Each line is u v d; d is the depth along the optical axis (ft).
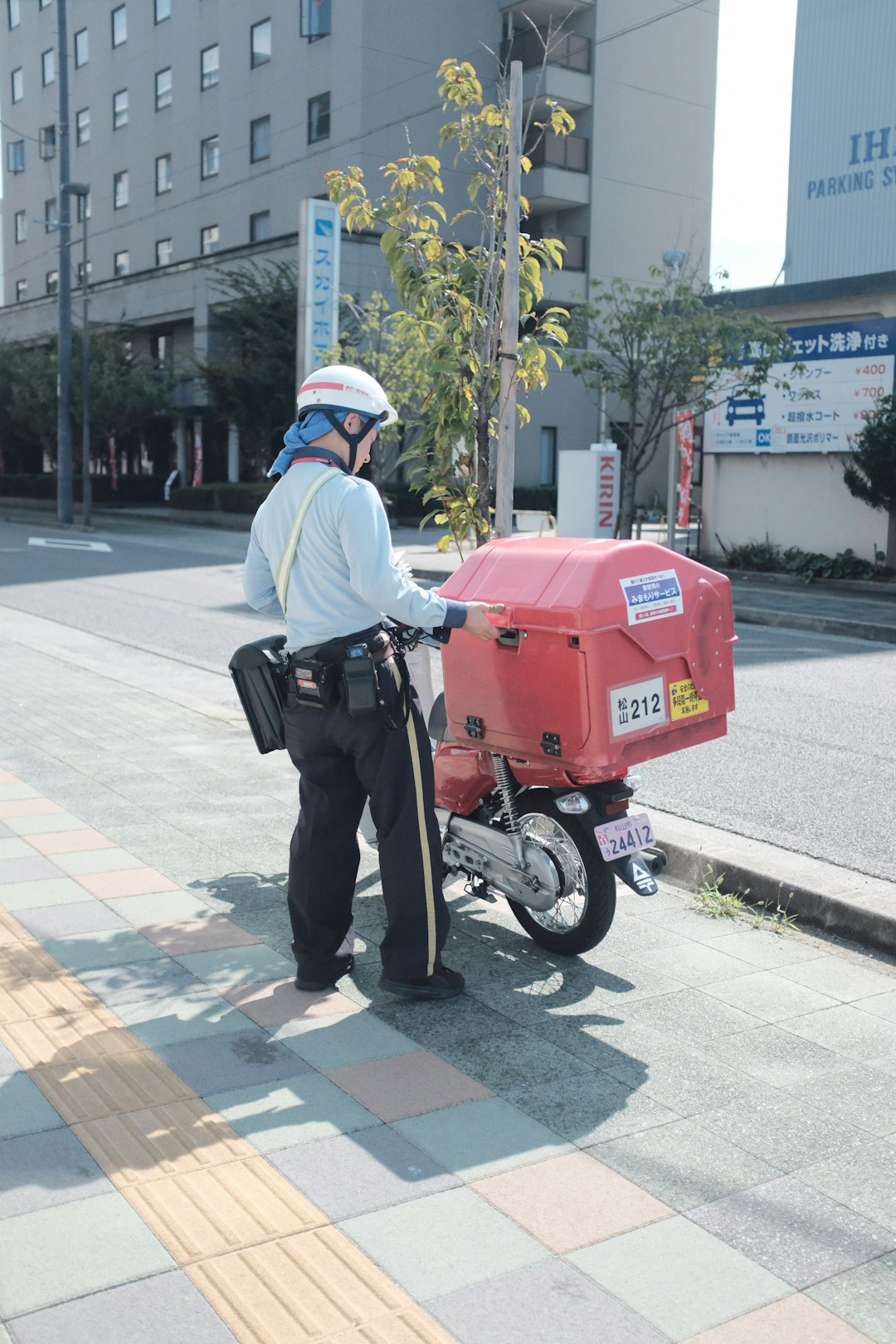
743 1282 7.54
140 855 16.02
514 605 11.65
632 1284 7.47
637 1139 9.23
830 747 24.31
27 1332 6.86
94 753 22.08
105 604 49.57
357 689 11.01
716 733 12.55
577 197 111.24
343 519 10.89
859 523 57.98
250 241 120.67
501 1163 8.81
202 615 46.29
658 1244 7.89
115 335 125.90
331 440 11.53
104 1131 9.06
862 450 54.39
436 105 107.34
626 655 11.38
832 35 75.72
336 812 11.70
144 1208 8.07
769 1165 8.92
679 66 116.26
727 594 12.34
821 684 31.83
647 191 116.06
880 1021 11.57
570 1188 8.51
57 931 13.23
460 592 12.40
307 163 110.83
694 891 15.81
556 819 12.50
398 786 11.43
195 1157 8.73
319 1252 7.67
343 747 11.42
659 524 100.37
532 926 13.29
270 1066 10.23
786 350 57.31
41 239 159.63
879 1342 7.03
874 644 40.78
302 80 110.01
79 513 124.06
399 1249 7.73
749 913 14.78
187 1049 10.51
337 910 11.83
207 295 119.85
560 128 19.19
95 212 147.13
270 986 11.97
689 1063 10.57
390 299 100.32
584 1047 10.82
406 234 18.99
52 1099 9.52
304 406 11.53
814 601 50.75
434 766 13.41
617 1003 11.86
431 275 18.63
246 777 20.47
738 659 36.73
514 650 11.69
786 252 79.66
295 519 11.17
